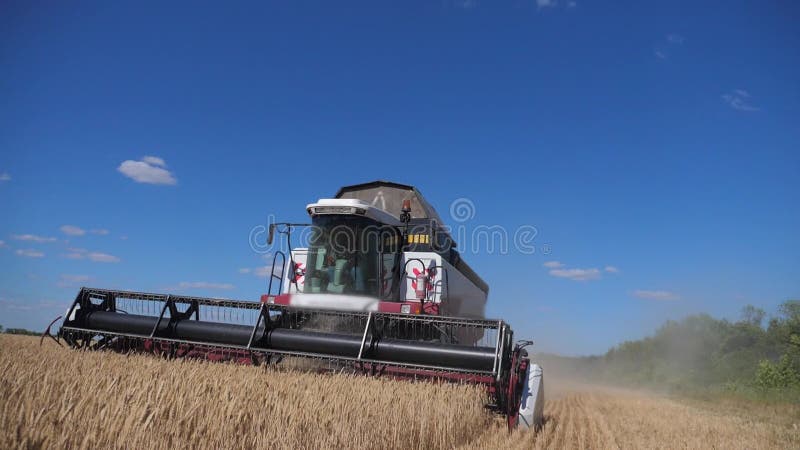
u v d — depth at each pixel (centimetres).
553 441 872
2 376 491
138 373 568
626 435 1070
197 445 436
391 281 1115
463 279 1355
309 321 997
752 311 3712
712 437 1096
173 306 952
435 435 700
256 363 874
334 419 562
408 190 1344
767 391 2341
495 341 813
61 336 963
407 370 834
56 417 387
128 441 396
